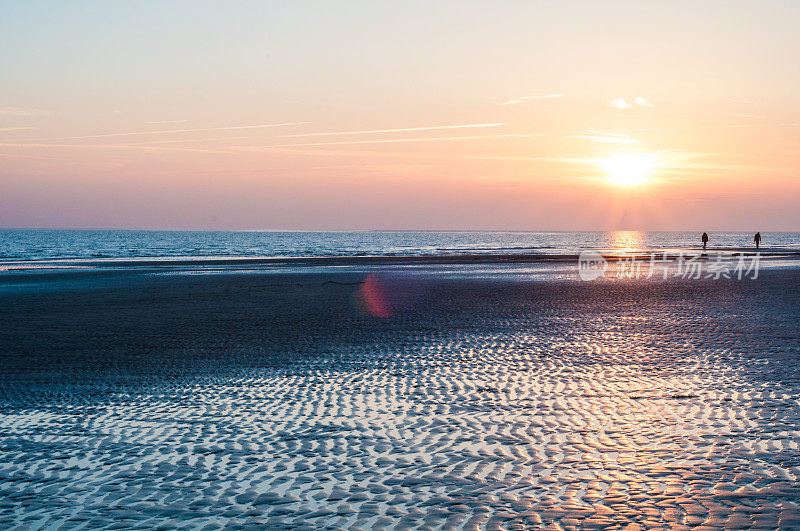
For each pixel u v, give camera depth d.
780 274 41.44
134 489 7.09
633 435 8.70
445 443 8.55
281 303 26.94
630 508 6.21
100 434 9.27
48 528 6.08
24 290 33.81
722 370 12.88
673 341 16.55
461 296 28.88
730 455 7.74
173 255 84.00
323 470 7.59
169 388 12.16
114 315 23.50
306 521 6.09
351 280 39.06
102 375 13.41
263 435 9.10
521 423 9.45
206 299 28.80
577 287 32.88
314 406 10.70
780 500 6.29
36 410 10.70
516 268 50.47
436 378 12.73
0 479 7.50
